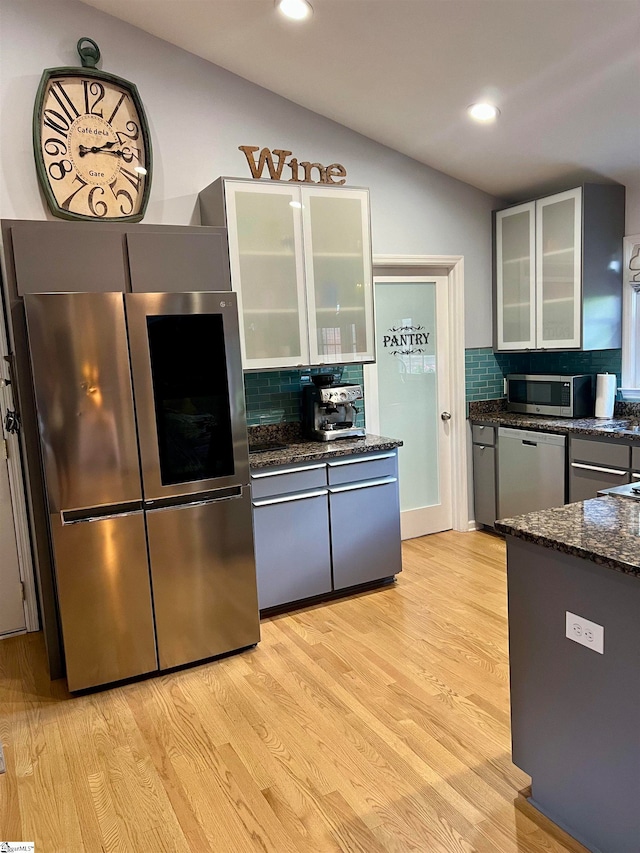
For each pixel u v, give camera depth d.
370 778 1.97
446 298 4.23
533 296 4.01
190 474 2.67
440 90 3.01
